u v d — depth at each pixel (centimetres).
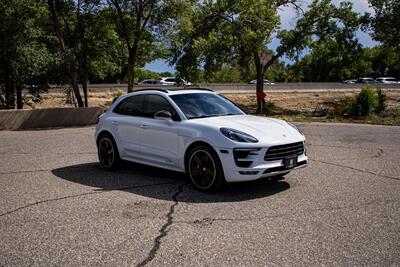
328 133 1506
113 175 838
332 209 589
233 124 693
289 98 4441
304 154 718
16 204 642
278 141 662
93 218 568
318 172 832
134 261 433
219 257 438
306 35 3406
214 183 671
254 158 646
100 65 2820
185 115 742
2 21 2216
